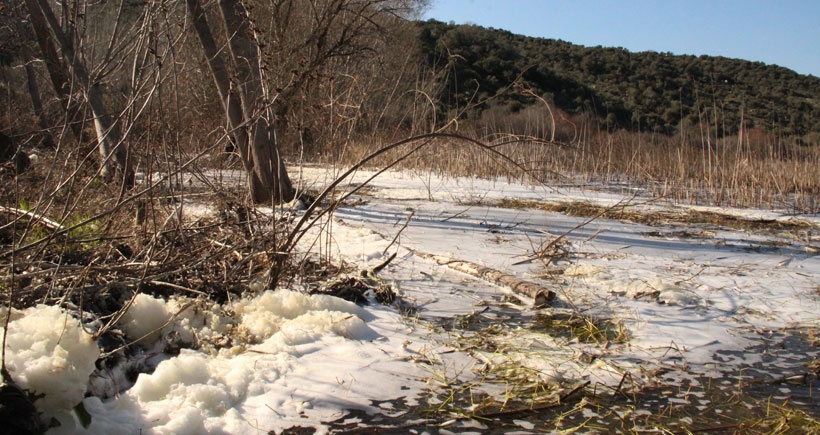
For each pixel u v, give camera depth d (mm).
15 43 8695
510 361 3678
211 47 7742
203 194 5129
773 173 12227
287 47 13414
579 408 3158
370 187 11727
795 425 3029
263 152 8391
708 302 4883
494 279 5281
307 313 4020
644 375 3566
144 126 4984
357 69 15586
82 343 2789
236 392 3072
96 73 5078
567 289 5156
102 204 5383
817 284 5426
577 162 15188
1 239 4809
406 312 4484
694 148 14531
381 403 3127
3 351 2439
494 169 13914
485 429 2932
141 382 3000
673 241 7273
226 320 3850
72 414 2586
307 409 3018
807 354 3912
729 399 3303
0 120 8977
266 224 4965
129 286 3898
